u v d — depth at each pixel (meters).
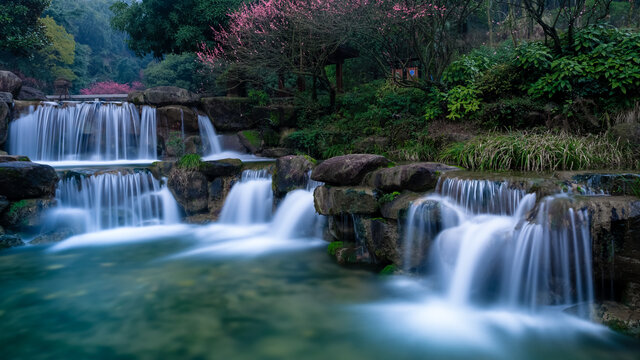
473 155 7.47
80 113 12.70
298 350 3.96
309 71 14.70
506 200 5.45
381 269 6.36
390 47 11.89
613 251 4.27
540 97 9.29
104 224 9.16
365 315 4.77
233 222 9.71
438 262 5.51
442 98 10.83
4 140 11.52
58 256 7.18
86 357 3.82
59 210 8.59
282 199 9.01
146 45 18.36
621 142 7.11
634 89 8.35
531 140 7.31
